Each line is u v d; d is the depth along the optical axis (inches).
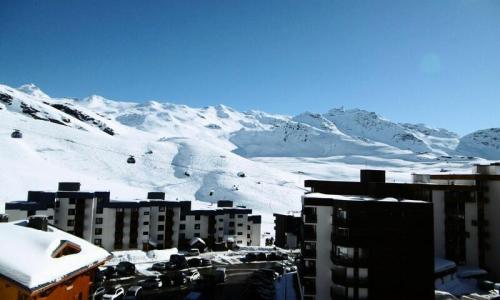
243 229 4896.7
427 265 2117.4
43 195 3774.6
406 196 2655.0
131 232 4133.9
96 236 4003.4
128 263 3134.8
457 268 3280.0
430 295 2102.6
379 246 2117.4
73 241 1587.1
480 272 3193.9
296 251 4544.8
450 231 3430.1
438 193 3432.6
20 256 1246.9
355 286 2107.5
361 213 2135.8
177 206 4466.0
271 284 2856.8
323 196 2431.1
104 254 1631.4
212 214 4692.4
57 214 3804.1
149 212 4256.9
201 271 3334.2
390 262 2112.5
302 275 2394.2
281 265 3449.8
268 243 5182.1
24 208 3654.0
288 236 4894.2
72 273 1317.7
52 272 1234.0
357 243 2117.4
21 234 1403.8
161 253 3905.0
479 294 2883.9
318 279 2336.4
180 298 2522.1
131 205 4156.0
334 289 2230.6
